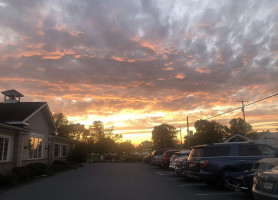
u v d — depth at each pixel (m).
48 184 13.87
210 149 11.28
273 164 7.56
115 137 67.31
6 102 23.34
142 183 13.51
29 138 20.11
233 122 65.25
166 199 9.13
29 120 19.98
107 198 9.48
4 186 13.00
